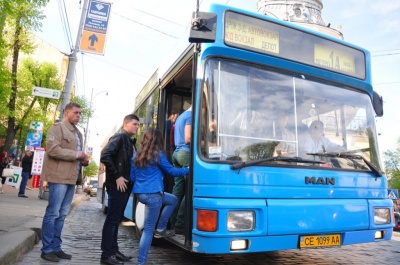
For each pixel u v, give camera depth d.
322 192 4.62
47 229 4.92
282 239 4.25
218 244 3.96
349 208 4.73
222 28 4.65
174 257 5.71
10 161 18.70
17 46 22.78
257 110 4.67
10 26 19.88
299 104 4.95
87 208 15.32
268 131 4.64
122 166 4.80
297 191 4.46
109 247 4.88
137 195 4.61
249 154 4.44
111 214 4.88
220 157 4.30
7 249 4.51
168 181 5.87
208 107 4.45
